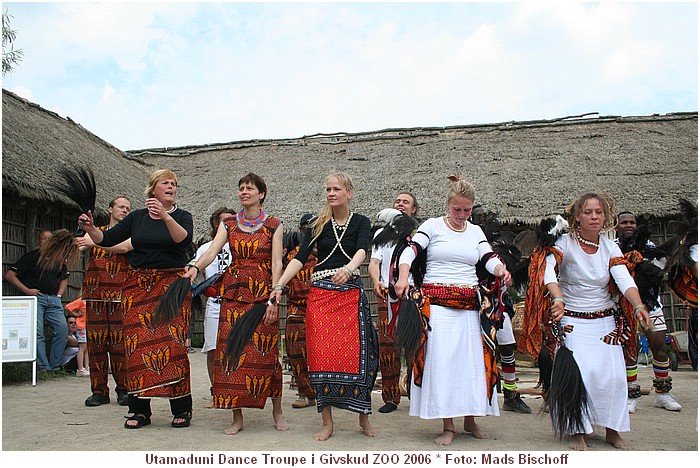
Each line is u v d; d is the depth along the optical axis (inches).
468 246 160.1
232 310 167.2
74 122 568.4
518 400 207.3
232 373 163.9
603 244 158.2
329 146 659.4
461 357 153.9
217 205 564.1
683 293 175.3
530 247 330.0
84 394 247.6
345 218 168.6
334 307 161.3
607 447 151.9
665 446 153.5
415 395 155.9
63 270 324.2
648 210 462.9
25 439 158.4
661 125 621.0
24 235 353.7
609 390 150.4
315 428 173.8
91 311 218.8
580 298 156.3
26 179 333.7
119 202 224.7
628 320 157.2
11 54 332.5
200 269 168.7
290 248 209.2
